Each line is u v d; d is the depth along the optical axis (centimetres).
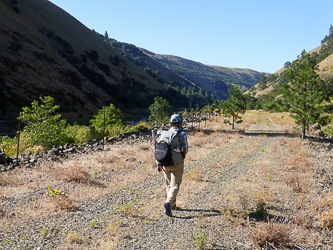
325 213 380
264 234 315
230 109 2611
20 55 7588
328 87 1689
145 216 407
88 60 11638
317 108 1620
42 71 7831
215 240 326
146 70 18212
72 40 12838
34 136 1195
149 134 1667
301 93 1742
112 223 361
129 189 559
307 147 1243
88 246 310
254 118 4478
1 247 303
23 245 310
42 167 746
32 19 11956
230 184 600
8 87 6012
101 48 14675
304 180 587
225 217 393
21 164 776
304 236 337
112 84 10875
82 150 1088
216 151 1116
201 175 674
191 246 310
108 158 879
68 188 558
